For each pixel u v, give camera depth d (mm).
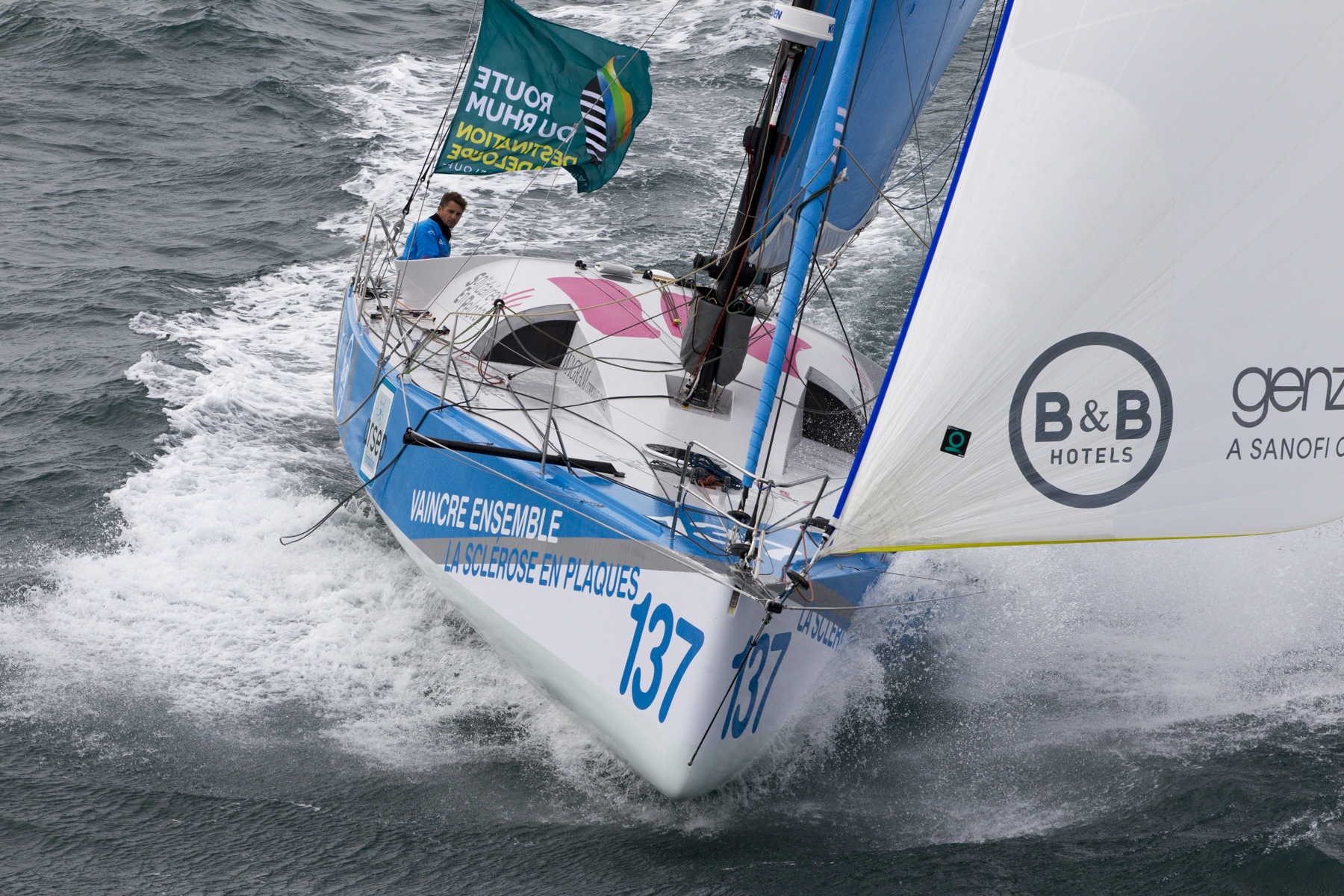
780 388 19672
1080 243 11523
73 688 17062
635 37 62125
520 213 39125
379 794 15359
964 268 11852
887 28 17688
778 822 15328
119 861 13062
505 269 22859
